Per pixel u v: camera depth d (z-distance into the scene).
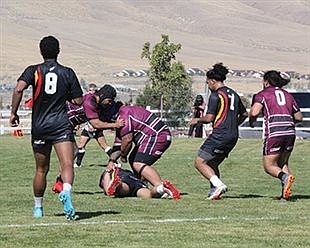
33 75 19.45
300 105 60.25
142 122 25.47
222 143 24.94
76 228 18.61
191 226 19.06
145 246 16.59
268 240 17.30
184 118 67.44
